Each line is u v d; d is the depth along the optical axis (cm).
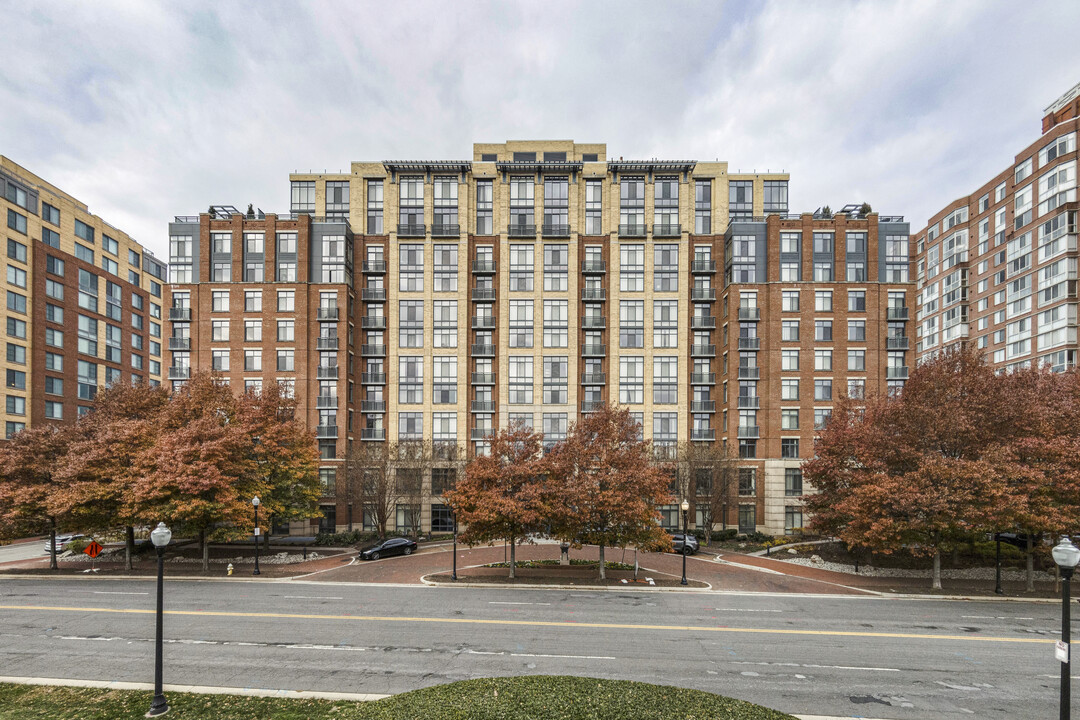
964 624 2058
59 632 1919
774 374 4769
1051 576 2922
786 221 4906
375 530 4669
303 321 4844
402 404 4994
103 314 6650
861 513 2775
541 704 1135
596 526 2834
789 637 1867
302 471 3816
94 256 6544
